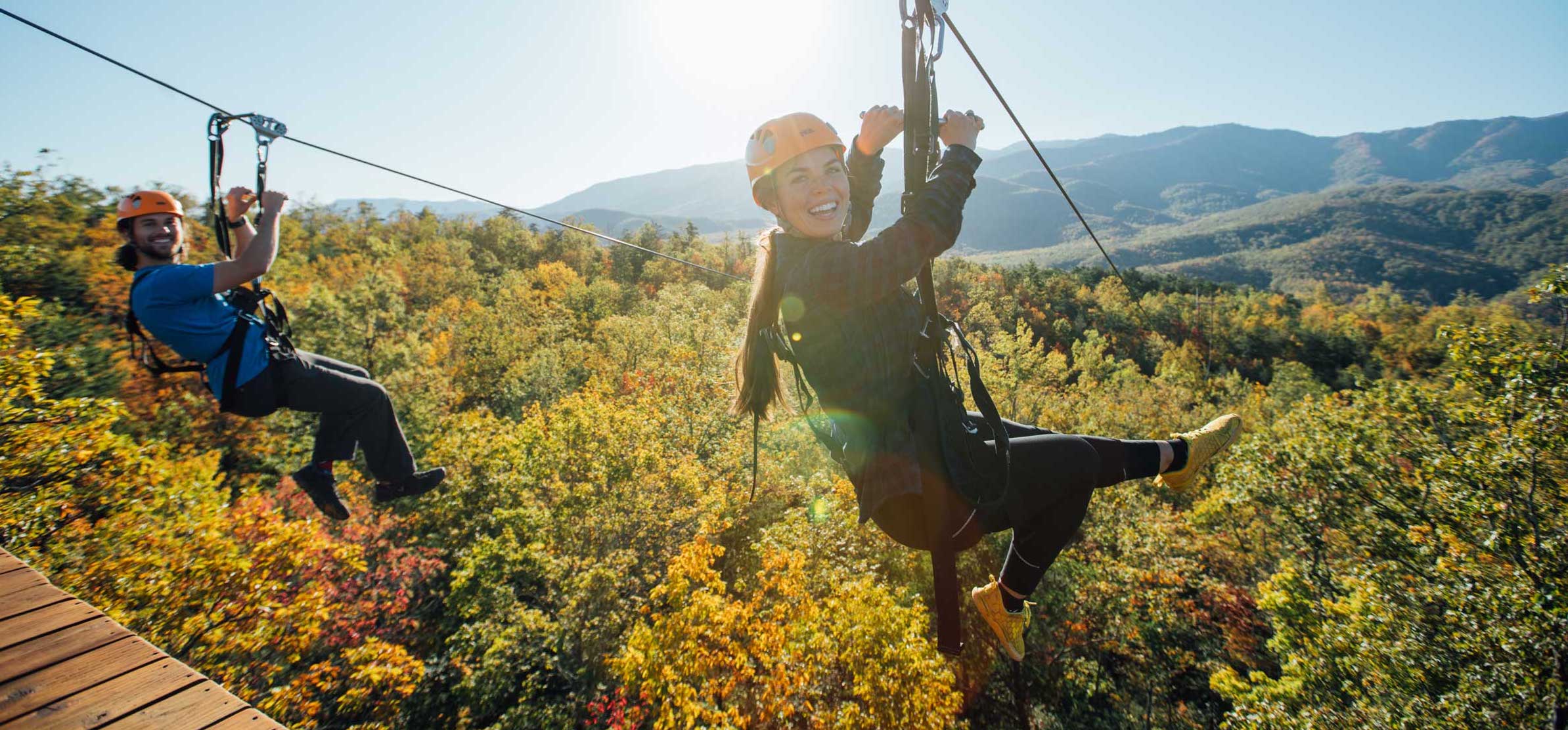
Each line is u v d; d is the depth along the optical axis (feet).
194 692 5.17
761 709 46.80
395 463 11.35
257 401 10.07
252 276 9.81
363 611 67.92
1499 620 42.32
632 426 91.97
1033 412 142.20
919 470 5.01
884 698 45.14
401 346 137.39
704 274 387.55
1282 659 66.39
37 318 79.92
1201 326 343.87
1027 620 6.64
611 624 72.79
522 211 21.07
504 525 83.05
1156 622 80.69
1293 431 71.31
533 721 64.34
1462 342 50.19
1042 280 366.84
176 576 42.91
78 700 4.92
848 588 52.16
